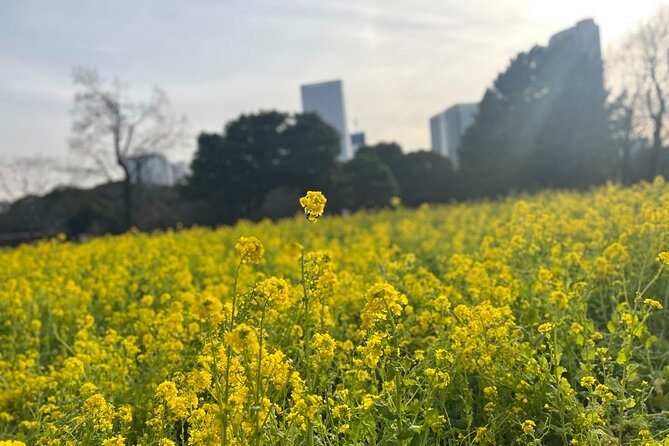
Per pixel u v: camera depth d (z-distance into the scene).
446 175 42.38
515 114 38.09
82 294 7.63
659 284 5.62
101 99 33.44
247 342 2.62
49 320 7.04
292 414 2.86
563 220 8.98
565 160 35.56
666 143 32.16
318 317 4.16
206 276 9.29
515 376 3.61
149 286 8.58
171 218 40.41
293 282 6.67
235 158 41.75
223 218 41.88
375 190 40.41
